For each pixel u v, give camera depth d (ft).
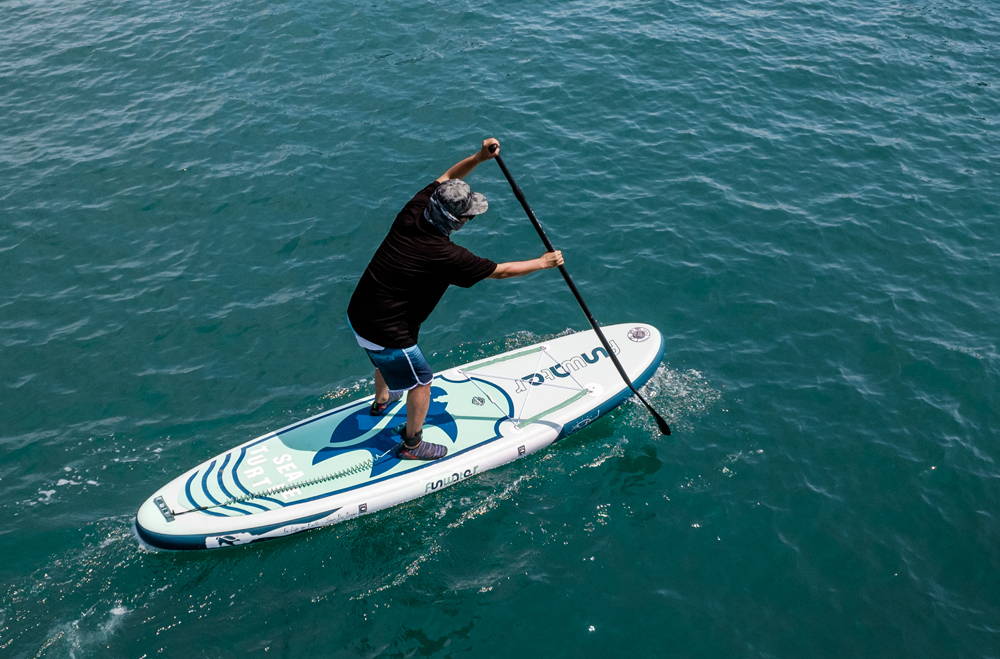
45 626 21.76
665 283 34.12
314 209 38.11
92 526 24.31
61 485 25.64
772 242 36.40
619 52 50.44
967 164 41.81
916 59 51.19
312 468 25.08
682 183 39.81
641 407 28.73
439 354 30.71
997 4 58.75
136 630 21.77
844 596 22.99
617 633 21.95
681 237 36.47
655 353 29.55
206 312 32.63
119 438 27.35
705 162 41.29
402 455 25.44
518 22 53.62
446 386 28.09
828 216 38.01
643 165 41.04
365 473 25.04
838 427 28.07
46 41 52.47
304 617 22.24
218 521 23.48
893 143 43.24
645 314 32.76
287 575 23.30
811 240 36.58
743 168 40.98
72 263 35.22
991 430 27.99
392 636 21.81
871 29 54.60
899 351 31.14
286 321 32.19
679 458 26.94
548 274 34.55
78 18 55.21
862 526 24.85
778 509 25.29
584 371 28.89
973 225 37.76
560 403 27.71
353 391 29.17
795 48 51.83
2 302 33.19
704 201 38.63
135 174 40.42
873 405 28.89
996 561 23.97
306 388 29.32
